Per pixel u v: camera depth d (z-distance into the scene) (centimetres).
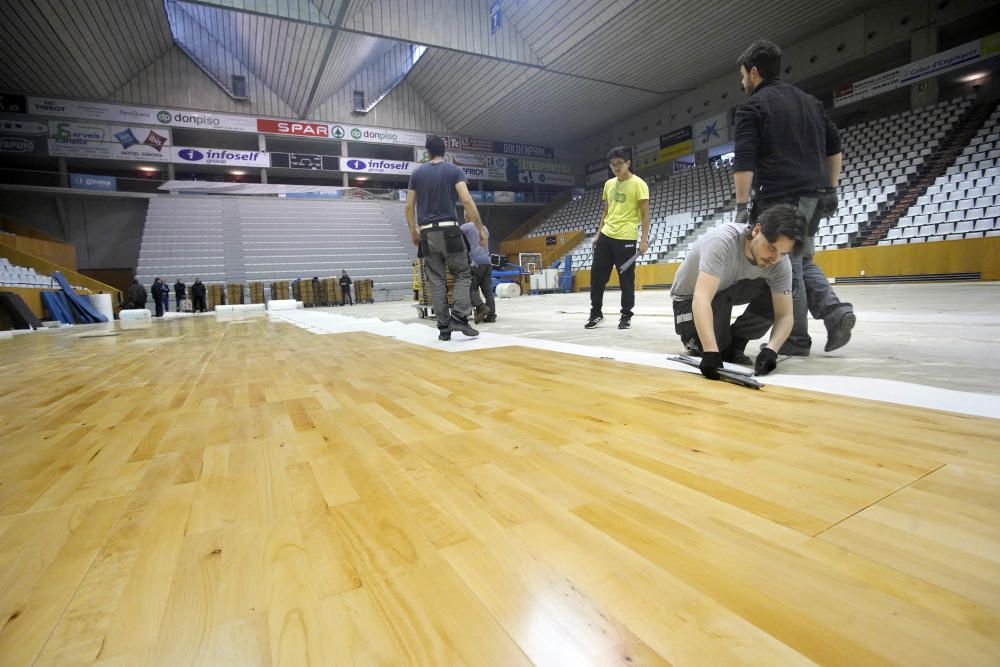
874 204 1112
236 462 100
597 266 342
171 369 248
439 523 69
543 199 2378
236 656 44
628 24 1273
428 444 106
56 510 78
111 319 1087
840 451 90
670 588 51
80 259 1631
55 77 1430
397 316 643
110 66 1484
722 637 44
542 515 70
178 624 49
